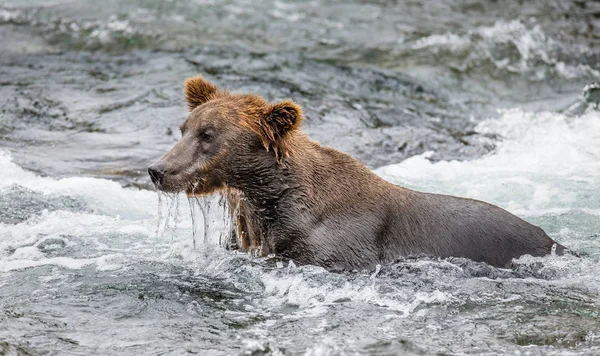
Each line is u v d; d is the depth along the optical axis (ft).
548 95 71.72
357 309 33.35
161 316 32.37
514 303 34.19
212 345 29.68
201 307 33.35
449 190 48.83
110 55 74.18
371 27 86.99
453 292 35.37
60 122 58.44
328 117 61.36
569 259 38.93
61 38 78.38
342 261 37.19
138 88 65.00
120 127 58.08
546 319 32.50
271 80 67.67
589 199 47.16
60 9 86.94
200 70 69.31
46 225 42.78
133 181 50.49
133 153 54.03
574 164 53.26
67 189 47.09
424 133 60.18
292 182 37.76
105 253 39.42
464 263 37.99
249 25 85.81
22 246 39.99
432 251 38.40
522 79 74.69
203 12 88.53
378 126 61.05
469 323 32.04
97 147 54.70
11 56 72.90
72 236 41.47
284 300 34.35
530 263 38.50
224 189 38.01
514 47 80.23
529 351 29.48
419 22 88.99
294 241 37.50
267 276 36.50
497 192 48.52
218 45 77.56
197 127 37.22
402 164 54.03
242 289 35.42
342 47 80.38
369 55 78.43
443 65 76.64
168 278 36.37
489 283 36.47
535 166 53.31
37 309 32.58
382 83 70.95
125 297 34.09
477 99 70.08
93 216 44.55
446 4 96.73
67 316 32.04
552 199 47.32
